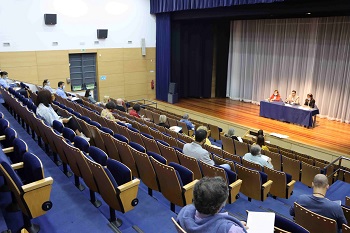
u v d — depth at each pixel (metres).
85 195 3.39
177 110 11.61
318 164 5.91
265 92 11.83
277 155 5.59
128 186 2.71
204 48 12.90
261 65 11.83
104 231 2.68
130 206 2.81
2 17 9.12
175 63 12.73
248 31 12.05
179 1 10.73
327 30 9.74
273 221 1.96
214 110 11.21
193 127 7.48
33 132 5.00
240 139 6.81
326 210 2.70
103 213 3.07
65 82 10.76
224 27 12.62
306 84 10.55
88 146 3.52
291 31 10.66
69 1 10.25
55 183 3.47
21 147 2.96
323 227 2.57
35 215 2.51
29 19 9.58
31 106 5.09
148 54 12.70
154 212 3.13
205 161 3.94
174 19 11.80
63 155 3.60
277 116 9.69
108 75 11.78
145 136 4.98
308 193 4.91
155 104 12.58
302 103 10.77
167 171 3.14
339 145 7.60
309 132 8.61
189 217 1.42
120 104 8.33
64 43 10.44
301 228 1.98
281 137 8.12
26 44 9.68
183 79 13.27
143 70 12.75
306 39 10.30
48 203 2.56
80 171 3.22
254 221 1.96
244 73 12.55
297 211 2.77
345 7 7.07
